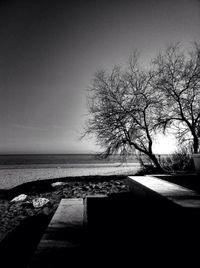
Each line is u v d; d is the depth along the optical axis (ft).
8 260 15.80
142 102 45.24
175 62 44.42
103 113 45.37
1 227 23.39
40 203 30.99
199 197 13.98
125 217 18.40
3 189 49.60
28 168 129.29
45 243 11.16
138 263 10.73
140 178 24.14
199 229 10.34
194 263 9.94
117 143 45.39
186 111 44.37
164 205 14.19
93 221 17.81
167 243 12.53
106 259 11.19
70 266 9.00
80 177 47.47
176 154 47.09
